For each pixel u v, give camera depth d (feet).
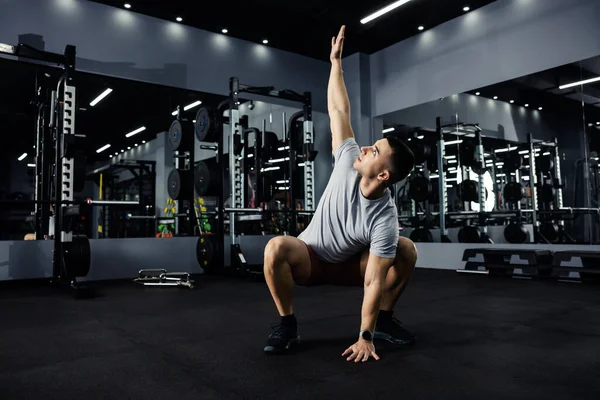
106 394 3.62
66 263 10.42
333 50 5.14
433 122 15.94
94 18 13.47
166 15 14.48
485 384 3.75
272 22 15.06
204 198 17.99
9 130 16.85
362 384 3.76
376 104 17.87
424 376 3.96
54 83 13.62
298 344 5.09
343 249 4.57
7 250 11.91
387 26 15.74
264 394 3.56
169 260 14.25
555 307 7.67
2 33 12.05
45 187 13.01
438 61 15.80
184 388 3.74
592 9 12.19
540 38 13.21
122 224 18.58
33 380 4.00
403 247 4.81
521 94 13.62
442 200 15.83
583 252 10.88
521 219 13.75
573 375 4.00
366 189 4.19
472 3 14.37
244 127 16.40
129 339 5.58
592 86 12.16
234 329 6.13
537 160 13.35
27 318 7.06
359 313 7.15
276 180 18.26
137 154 19.24
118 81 14.17
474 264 13.30
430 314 7.05
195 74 15.31
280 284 4.61
